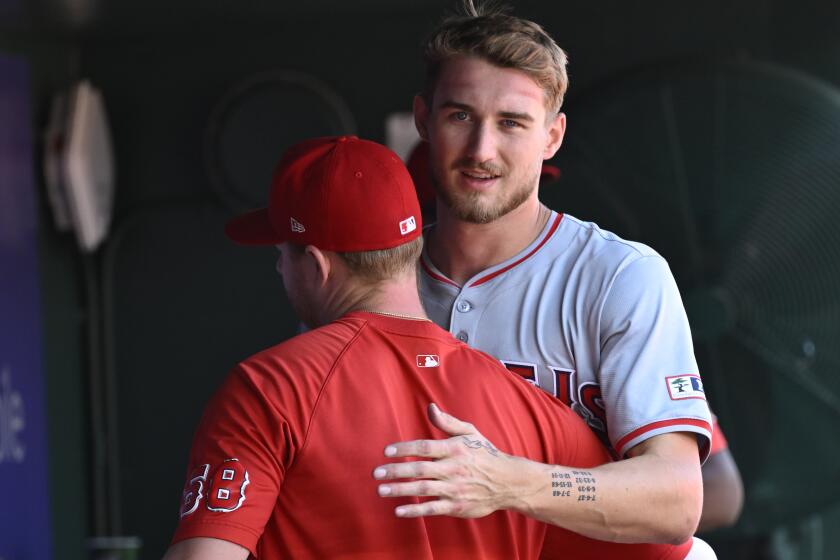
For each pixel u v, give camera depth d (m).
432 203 9.95
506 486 5.98
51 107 18.17
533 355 7.38
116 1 15.92
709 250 13.52
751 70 13.26
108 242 19.08
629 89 13.53
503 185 7.20
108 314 19.20
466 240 7.60
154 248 19.25
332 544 6.06
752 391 13.65
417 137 18.12
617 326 7.14
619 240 7.47
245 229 7.48
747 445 13.80
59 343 18.58
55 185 17.86
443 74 7.17
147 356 19.34
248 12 17.30
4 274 16.44
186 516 5.95
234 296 19.12
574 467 6.73
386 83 18.30
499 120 7.12
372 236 6.66
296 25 18.42
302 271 6.91
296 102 18.31
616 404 7.02
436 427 6.17
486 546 6.34
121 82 19.06
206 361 19.20
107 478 19.39
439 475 5.79
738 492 10.02
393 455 5.77
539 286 7.47
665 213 13.60
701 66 13.34
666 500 6.47
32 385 17.23
